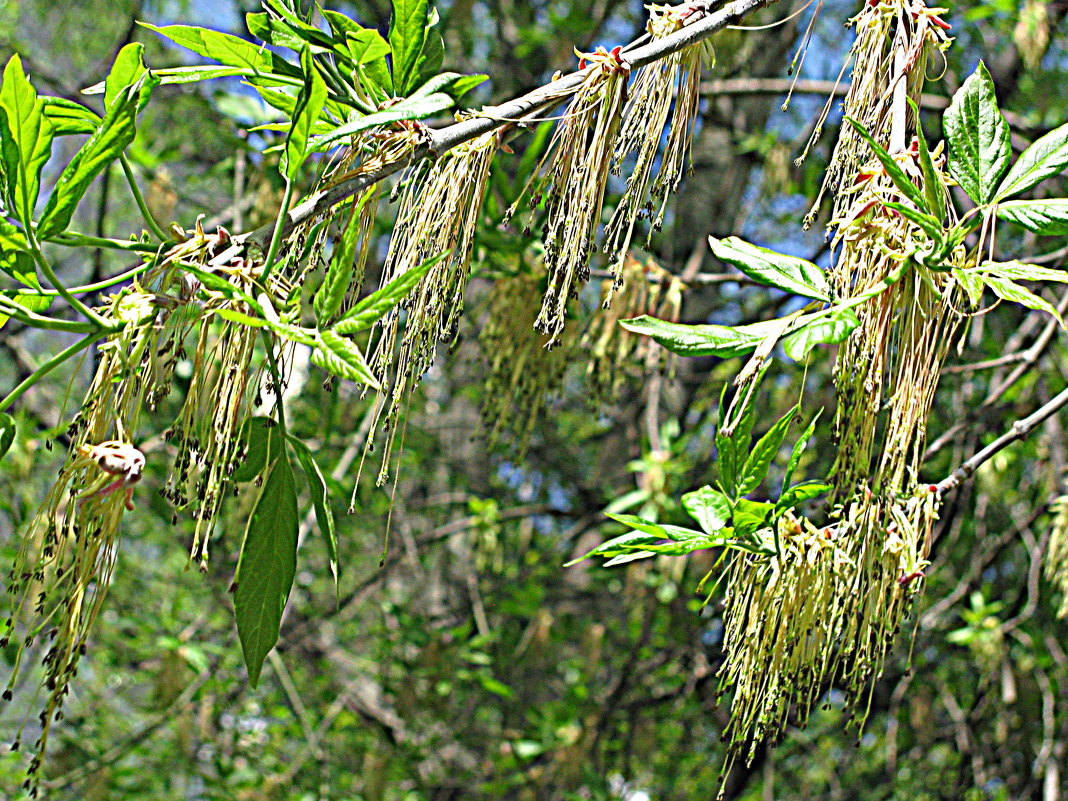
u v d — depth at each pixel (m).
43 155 0.70
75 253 2.61
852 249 0.74
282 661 2.18
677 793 2.52
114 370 0.71
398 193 0.76
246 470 0.73
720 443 0.75
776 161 1.74
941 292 0.73
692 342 0.73
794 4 2.04
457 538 2.83
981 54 1.88
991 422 1.70
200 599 2.59
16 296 0.72
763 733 0.76
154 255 0.72
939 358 0.74
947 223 0.74
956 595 1.79
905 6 0.77
